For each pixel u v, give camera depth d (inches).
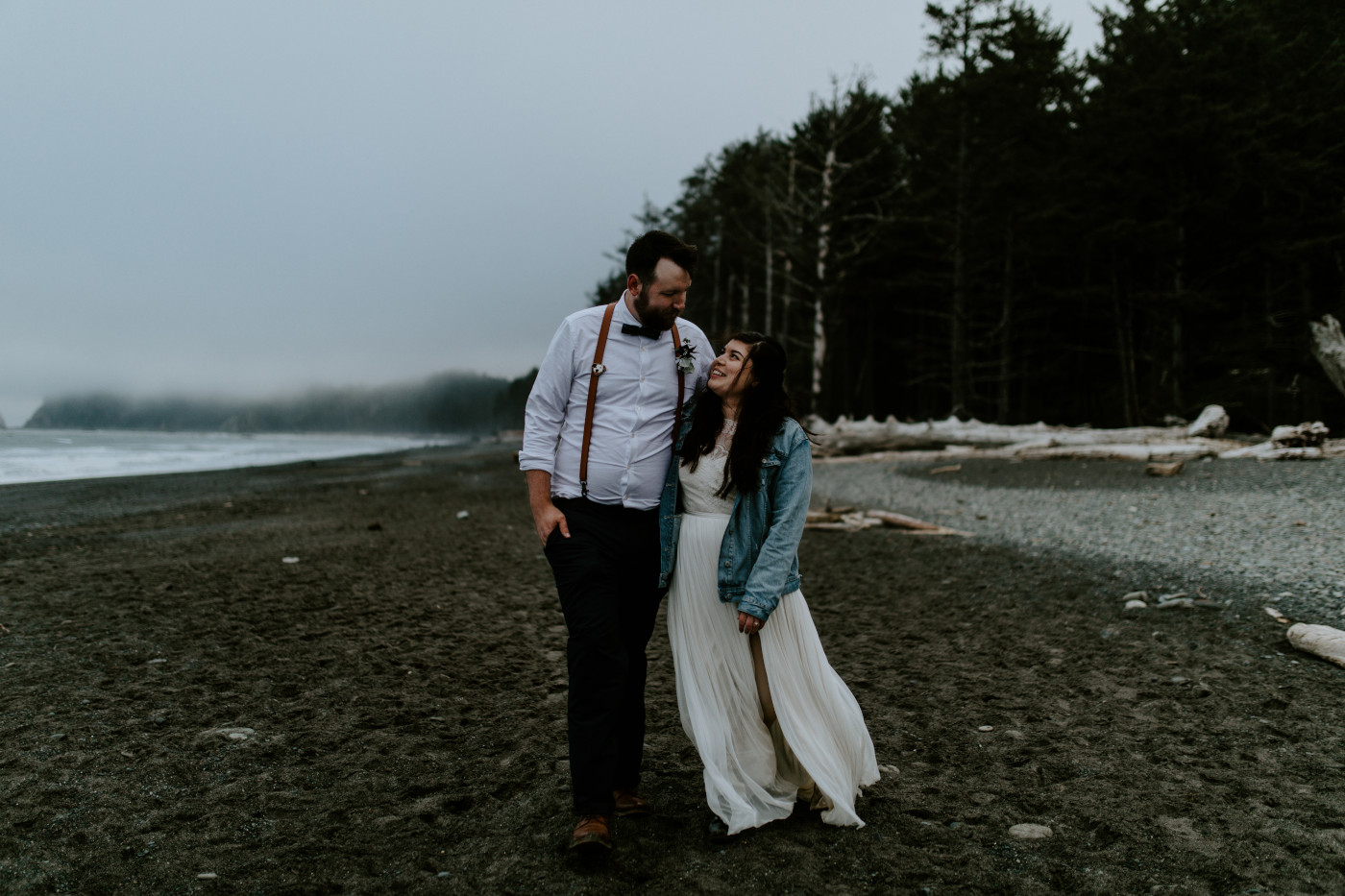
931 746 120.9
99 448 1672.0
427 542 344.2
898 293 1201.4
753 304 1555.1
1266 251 834.8
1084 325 1127.6
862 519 374.6
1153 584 223.1
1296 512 308.7
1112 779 106.8
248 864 86.0
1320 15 882.1
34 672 158.1
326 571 271.7
